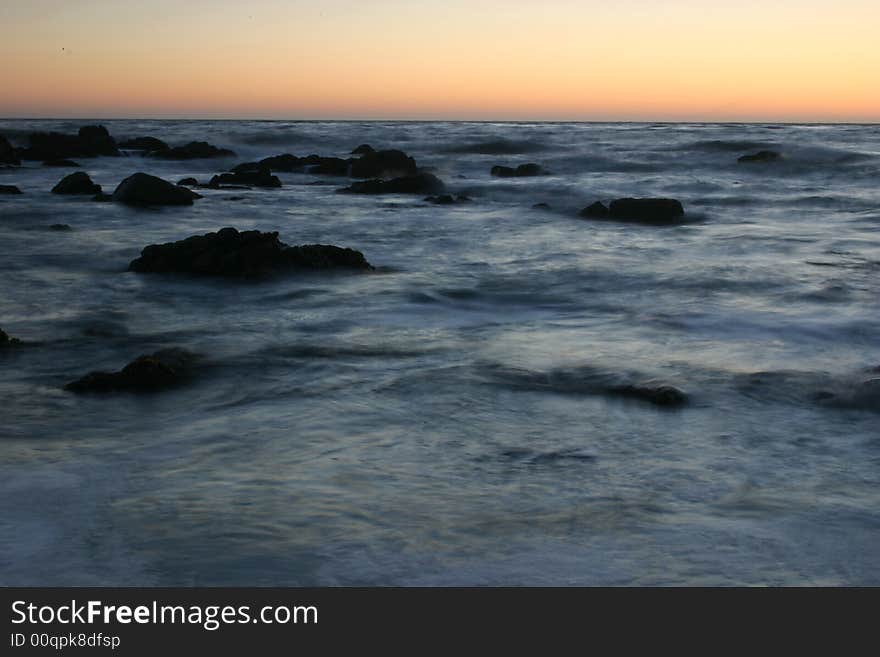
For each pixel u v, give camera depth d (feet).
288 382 22.93
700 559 12.65
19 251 47.03
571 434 18.65
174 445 17.65
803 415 20.18
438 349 26.68
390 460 16.75
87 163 127.65
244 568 12.21
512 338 28.35
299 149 160.97
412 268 43.73
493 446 17.75
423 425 19.12
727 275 40.32
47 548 12.76
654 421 19.66
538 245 52.75
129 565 12.28
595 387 22.36
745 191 90.48
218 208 71.56
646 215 67.51
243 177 98.37
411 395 21.53
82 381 22.41
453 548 12.88
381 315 32.58
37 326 30.40
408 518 13.88
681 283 38.52
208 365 24.88
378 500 14.61
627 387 22.00
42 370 24.61
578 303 34.88
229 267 40.14
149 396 21.72
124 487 15.14
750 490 15.44
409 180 90.58
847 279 38.93
